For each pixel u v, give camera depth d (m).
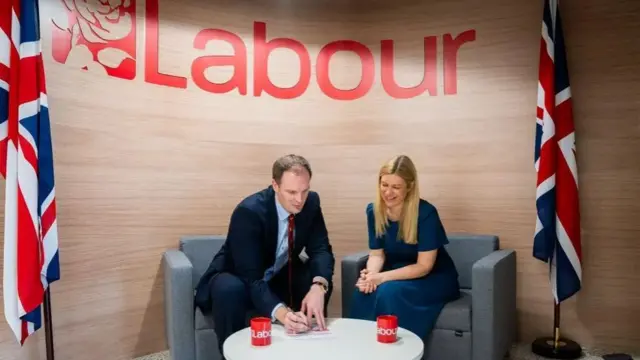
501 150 3.79
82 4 3.22
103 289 3.32
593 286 3.56
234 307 2.72
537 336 3.70
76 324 3.18
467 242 3.62
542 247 3.37
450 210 3.94
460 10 3.91
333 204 4.15
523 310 3.74
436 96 3.97
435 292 3.01
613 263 3.52
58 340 3.09
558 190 3.43
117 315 3.40
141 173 3.51
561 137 3.44
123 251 3.42
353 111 4.13
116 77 3.39
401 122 4.07
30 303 2.53
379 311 2.92
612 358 3.21
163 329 3.62
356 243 4.12
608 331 3.54
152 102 3.57
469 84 3.88
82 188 3.21
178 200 3.69
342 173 4.14
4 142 2.60
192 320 2.90
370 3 4.12
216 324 2.76
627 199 3.48
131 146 3.46
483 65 3.84
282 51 4.07
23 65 2.58
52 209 2.66
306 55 4.11
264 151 4.01
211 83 3.83
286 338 2.34
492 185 3.82
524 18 3.72
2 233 2.80
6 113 2.60
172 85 3.66
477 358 2.92
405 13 4.06
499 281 3.06
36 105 2.60
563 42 3.49
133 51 3.48
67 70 3.13
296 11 4.09
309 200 2.95
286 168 2.58
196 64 3.77
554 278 3.43
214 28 3.85
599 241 3.55
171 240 3.66
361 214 4.12
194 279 3.50
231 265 2.97
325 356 2.11
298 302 2.91
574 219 3.41
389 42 4.09
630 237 3.48
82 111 3.21
